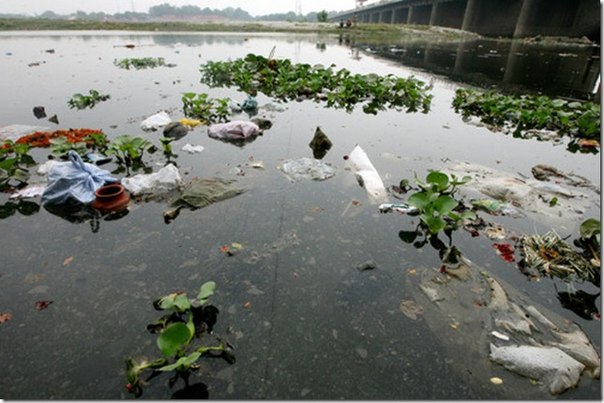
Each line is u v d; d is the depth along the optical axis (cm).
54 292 238
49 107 658
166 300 215
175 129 526
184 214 327
